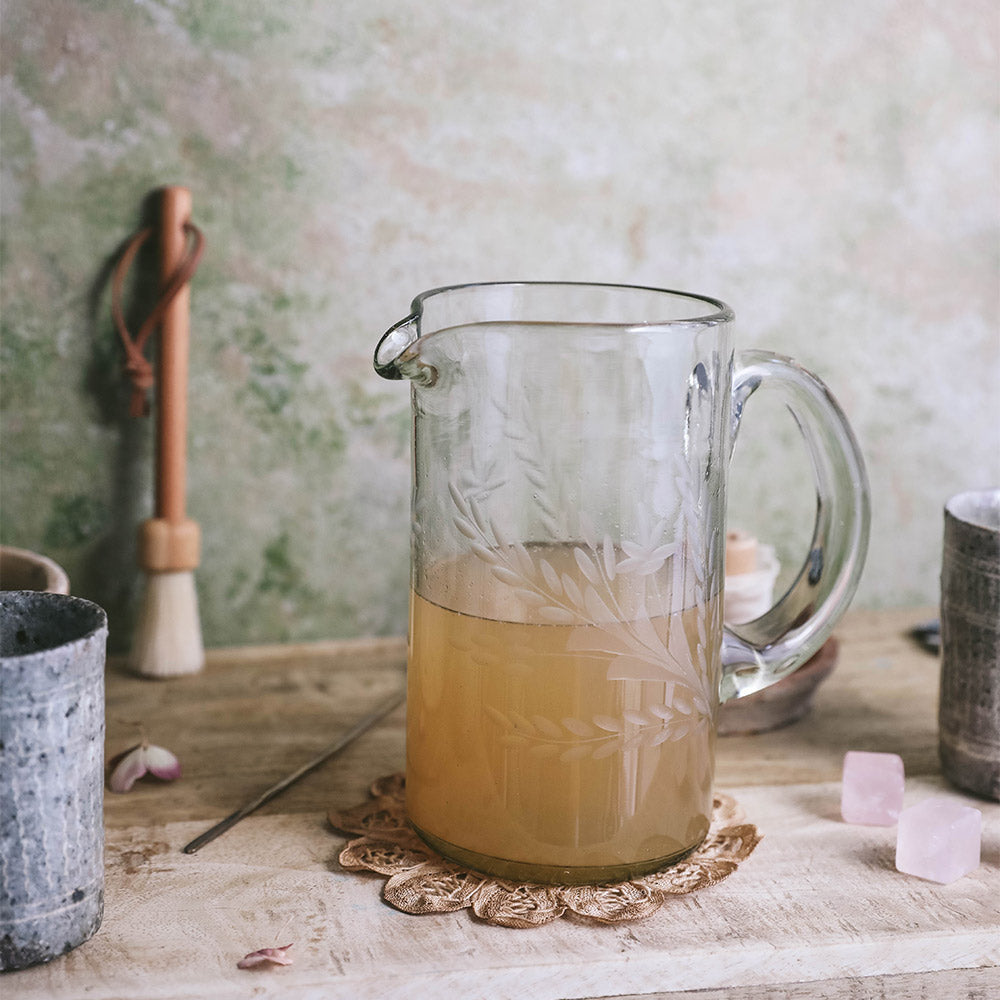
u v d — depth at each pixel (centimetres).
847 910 66
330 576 107
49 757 57
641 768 65
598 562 62
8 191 94
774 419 113
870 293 113
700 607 66
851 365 114
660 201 106
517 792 64
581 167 104
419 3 98
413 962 60
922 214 113
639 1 102
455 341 63
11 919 58
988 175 113
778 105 107
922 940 63
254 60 96
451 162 101
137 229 97
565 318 75
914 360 116
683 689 65
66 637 62
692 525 65
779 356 71
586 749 64
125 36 93
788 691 88
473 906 64
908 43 109
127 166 96
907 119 110
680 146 106
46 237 95
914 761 85
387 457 106
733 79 106
